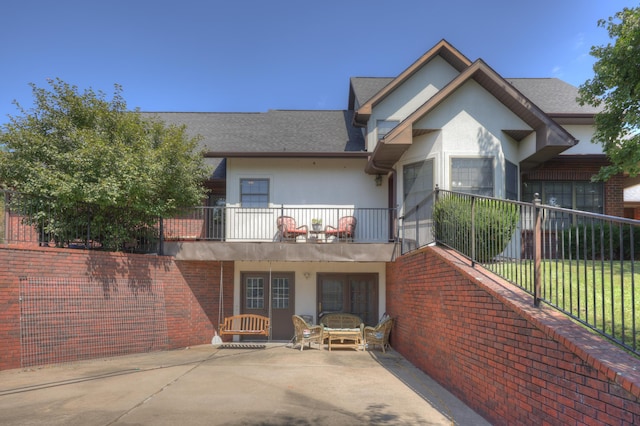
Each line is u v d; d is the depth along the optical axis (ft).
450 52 41.16
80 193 26.61
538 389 12.44
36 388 20.07
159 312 32.04
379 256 34.78
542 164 36.88
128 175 27.61
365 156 39.65
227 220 40.70
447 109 32.96
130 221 31.37
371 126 41.45
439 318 21.85
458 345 18.98
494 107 32.99
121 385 20.99
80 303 26.78
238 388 20.86
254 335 39.99
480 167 32.48
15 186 28.78
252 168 41.57
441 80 42.22
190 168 33.04
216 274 38.09
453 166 32.48
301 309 40.65
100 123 30.96
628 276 19.60
